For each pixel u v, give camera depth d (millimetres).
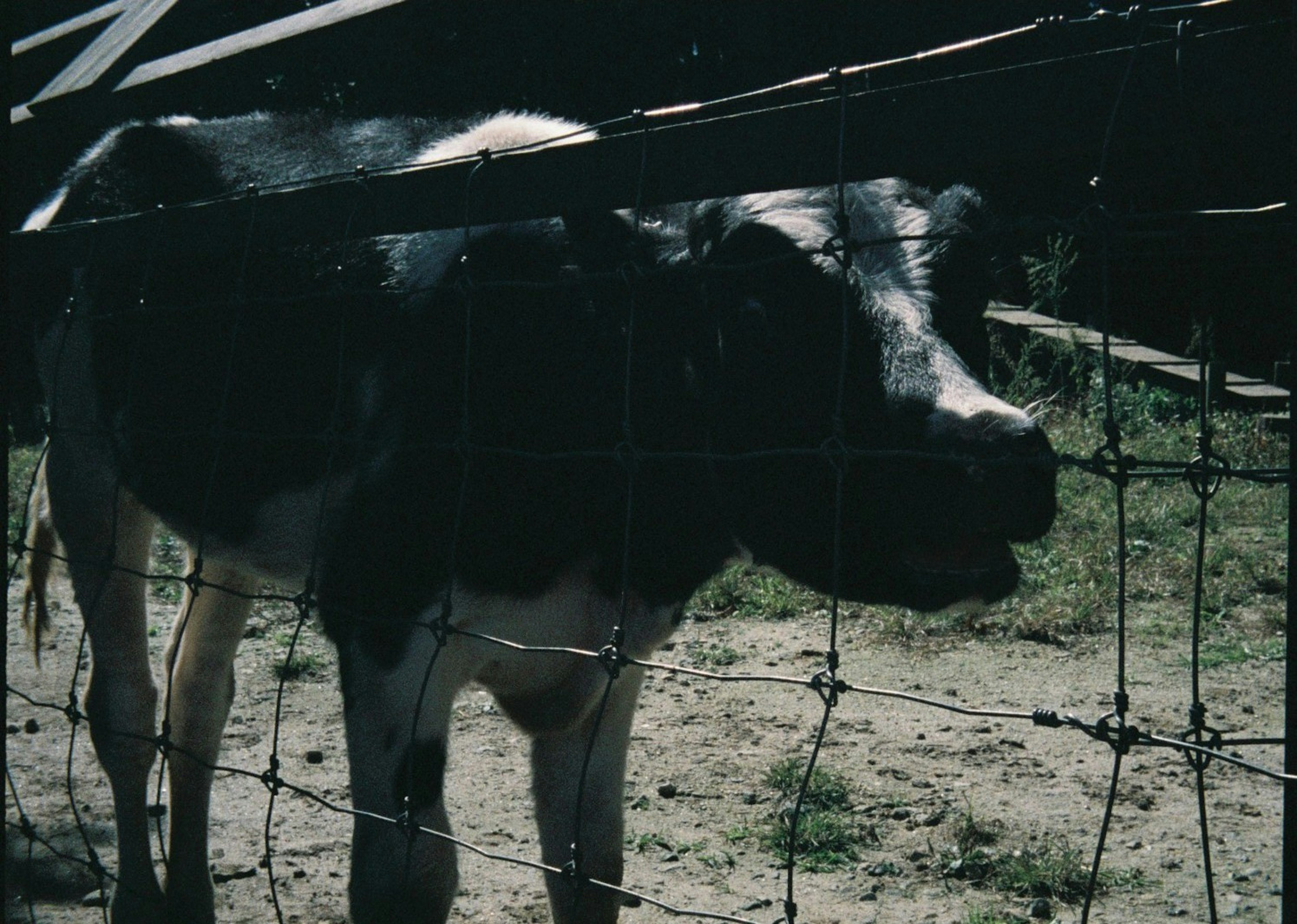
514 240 2564
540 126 3111
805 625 5727
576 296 2484
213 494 3150
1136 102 1167
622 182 1648
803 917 3148
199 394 3168
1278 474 1116
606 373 2475
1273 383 9953
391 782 2412
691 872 3426
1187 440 8336
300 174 3283
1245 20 1145
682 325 2377
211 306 2309
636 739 4426
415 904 2395
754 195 2166
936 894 3273
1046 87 1235
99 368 3531
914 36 8258
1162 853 3486
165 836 3828
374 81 7383
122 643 3443
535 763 2885
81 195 3740
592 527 2510
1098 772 4066
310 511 2891
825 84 1429
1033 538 1791
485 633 2531
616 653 1674
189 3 4098
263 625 5902
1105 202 1186
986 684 4918
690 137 1565
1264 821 3695
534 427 2455
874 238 2064
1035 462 1257
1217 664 5031
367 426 2619
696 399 2426
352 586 2527
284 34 3428
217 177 3449
